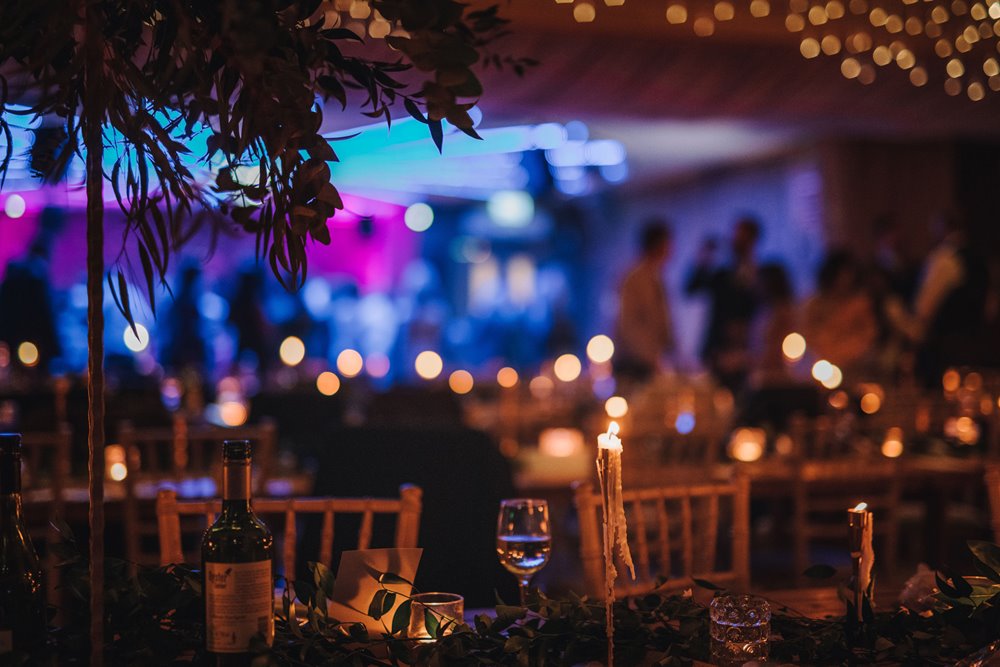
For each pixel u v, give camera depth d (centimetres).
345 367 938
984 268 747
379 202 1304
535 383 756
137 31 124
